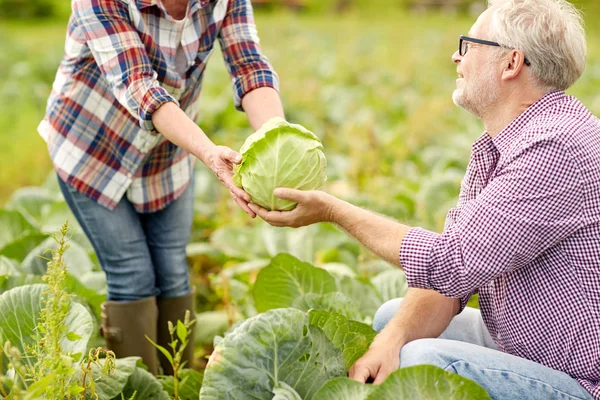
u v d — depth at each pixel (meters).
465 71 2.96
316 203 2.91
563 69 2.83
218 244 5.81
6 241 5.47
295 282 3.96
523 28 2.80
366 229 2.89
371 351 3.00
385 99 13.53
